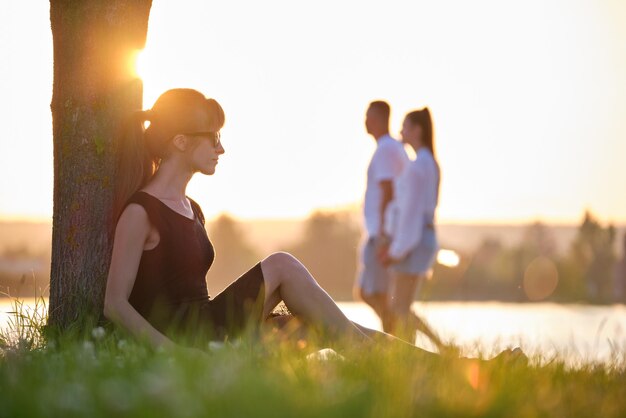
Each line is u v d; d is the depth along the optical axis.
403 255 9.12
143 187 5.38
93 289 5.71
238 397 3.04
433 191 9.25
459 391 3.34
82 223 5.73
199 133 5.26
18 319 5.59
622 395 3.73
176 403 2.92
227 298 5.17
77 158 5.74
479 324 12.35
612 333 5.48
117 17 5.81
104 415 2.90
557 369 4.43
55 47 5.86
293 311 5.25
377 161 9.75
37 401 3.00
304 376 3.53
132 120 5.40
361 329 5.31
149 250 5.15
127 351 4.40
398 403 3.08
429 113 9.27
